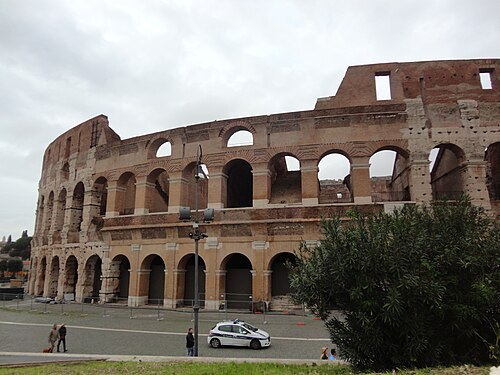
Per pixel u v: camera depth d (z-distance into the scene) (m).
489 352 15.60
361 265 15.75
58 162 62.75
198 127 45.91
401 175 47.28
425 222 17.19
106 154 52.94
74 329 33.28
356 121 40.78
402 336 15.76
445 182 44.19
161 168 47.28
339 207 38.91
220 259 41.66
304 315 37.00
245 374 15.73
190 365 18.16
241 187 56.56
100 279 53.22
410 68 42.12
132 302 45.50
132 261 46.59
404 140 39.69
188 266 46.47
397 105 40.53
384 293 15.65
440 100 40.44
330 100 43.38
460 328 15.57
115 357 21.34
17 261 154.50
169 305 43.03
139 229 46.41
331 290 16.34
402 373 13.91
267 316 37.00
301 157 41.28
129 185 58.00
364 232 16.64
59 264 57.00
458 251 16.00
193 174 54.97
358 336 15.84
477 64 41.31
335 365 17.88
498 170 43.50
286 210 40.31
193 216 43.84
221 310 40.50
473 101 40.00
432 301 15.19
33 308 47.09
